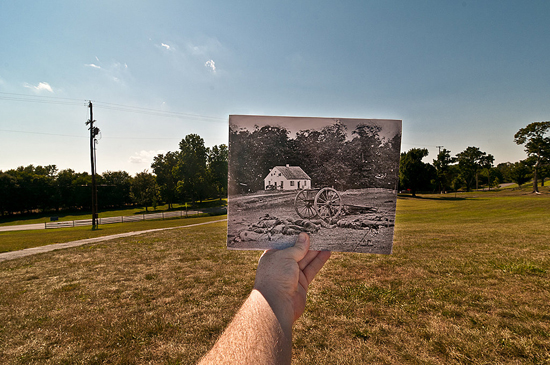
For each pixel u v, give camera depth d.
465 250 9.77
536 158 57.69
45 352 4.23
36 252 13.27
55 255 11.87
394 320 4.75
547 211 26.64
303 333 4.46
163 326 4.88
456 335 4.20
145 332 4.71
